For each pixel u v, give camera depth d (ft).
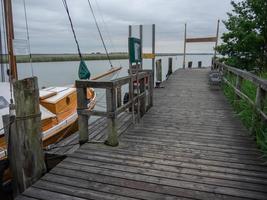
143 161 10.98
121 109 13.52
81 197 8.45
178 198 8.30
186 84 36.65
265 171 10.06
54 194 8.66
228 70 28.09
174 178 9.52
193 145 12.88
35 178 9.63
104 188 8.92
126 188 8.90
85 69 25.61
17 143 9.29
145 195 8.47
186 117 18.45
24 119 9.18
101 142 13.10
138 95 17.06
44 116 16.39
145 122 17.17
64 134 17.84
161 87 33.55
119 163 10.80
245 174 9.81
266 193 8.54
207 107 21.80
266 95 13.30
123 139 13.78
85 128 13.06
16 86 9.03
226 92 27.40
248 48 33.40
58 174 9.93
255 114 13.83
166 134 14.64
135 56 15.64
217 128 15.78
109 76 37.06
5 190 11.37
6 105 15.92
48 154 12.40
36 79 9.39
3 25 18.94
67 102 20.36
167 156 11.51
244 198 8.29
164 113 19.70
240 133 14.80
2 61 19.81
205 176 9.66
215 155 11.62
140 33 25.36
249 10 34.14
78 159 11.20
